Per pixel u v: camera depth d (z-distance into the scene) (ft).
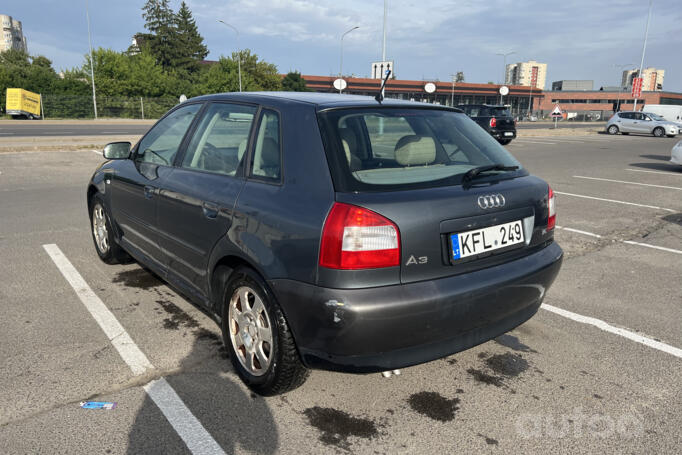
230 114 9.86
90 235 18.92
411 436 7.73
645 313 12.65
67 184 30.48
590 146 68.08
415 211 7.24
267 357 8.41
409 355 7.48
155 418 7.98
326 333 7.10
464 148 9.08
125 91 153.79
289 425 7.91
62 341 10.47
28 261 15.72
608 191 31.45
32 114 126.62
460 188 7.94
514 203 8.48
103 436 7.52
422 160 8.26
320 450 7.36
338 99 9.04
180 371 9.39
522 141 76.59
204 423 7.90
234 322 9.01
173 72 202.69
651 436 7.84
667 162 48.78
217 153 9.77
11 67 146.41
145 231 12.09
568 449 7.50
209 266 9.34
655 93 283.38
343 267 6.91
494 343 10.97
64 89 143.95
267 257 7.70
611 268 16.25
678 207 26.48
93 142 56.34
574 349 10.71
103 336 10.74
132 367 9.49
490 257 8.18
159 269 11.70
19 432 7.55
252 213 8.09
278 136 8.44
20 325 11.18
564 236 20.31
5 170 35.53
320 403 8.54
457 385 9.22
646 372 9.78
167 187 10.66
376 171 7.63
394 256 7.07
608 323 12.03
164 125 12.23
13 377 9.04
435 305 7.25
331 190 7.26
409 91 221.87
